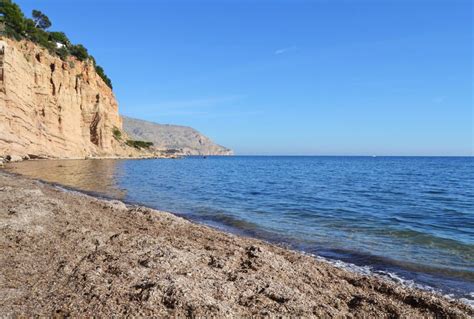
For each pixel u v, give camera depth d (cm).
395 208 2553
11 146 5194
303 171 7775
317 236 1616
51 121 6538
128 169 6162
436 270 1149
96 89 9556
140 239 1134
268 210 2348
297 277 956
